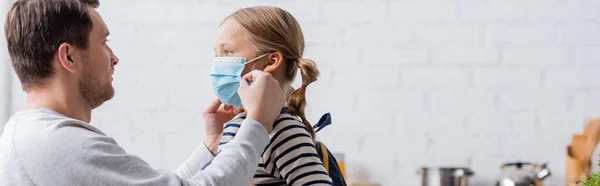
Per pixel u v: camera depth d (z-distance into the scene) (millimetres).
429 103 2930
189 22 3041
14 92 3117
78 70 1446
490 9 2910
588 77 2869
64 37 1424
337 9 2969
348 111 2961
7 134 1373
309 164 1366
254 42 1479
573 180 2691
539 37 2891
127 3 3064
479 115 2912
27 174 1290
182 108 3041
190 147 3031
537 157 2889
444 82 2924
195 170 1654
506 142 2902
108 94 1518
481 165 2908
